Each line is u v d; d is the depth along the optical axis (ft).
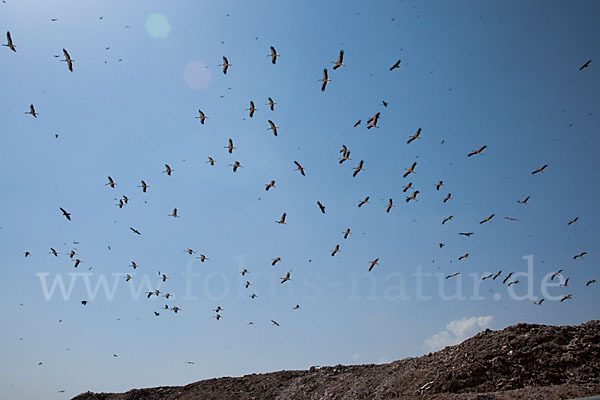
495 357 102.53
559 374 93.15
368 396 118.11
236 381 172.04
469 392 95.40
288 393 148.05
